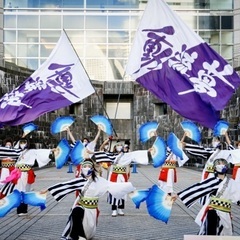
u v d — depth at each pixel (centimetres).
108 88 4231
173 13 1135
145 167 3800
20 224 1147
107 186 873
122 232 1041
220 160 823
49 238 975
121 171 1264
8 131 3164
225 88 1071
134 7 4291
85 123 4122
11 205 876
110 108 4347
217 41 4181
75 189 875
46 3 4250
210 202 816
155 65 1114
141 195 872
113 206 1266
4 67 3316
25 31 4222
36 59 4212
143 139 994
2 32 4188
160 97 1095
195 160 3616
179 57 1108
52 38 4234
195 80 1079
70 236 860
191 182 2241
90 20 4284
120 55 4278
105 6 4288
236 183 803
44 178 2481
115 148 1309
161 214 792
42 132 3709
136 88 4231
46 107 1129
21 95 1134
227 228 802
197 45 1110
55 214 1301
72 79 1158
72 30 4262
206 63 1098
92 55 4275
